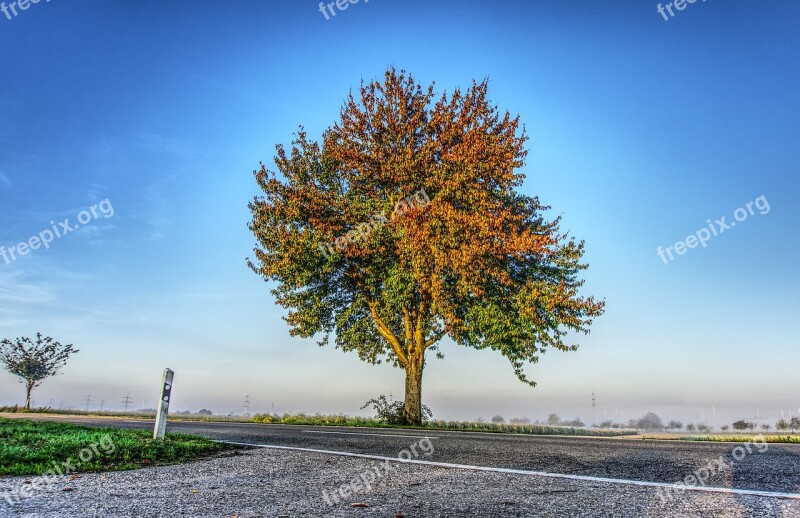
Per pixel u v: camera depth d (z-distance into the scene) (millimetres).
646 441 10352
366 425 19984
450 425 20906
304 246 19125
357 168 20672
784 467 6094
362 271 20266
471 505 4316
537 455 7410
